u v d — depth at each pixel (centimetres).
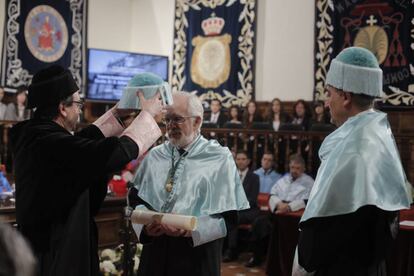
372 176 160
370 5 757
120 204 355
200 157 229
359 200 158
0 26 889
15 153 183
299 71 845
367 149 164
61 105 184
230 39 908
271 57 875
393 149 171
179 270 218
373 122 171
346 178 161
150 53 1048
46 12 944
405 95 721
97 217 347
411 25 721
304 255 166
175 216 203
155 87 196
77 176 169
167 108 227
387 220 164
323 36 803
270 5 878
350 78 173
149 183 233
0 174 375
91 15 1013
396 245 372
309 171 652
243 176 570
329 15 798
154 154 241
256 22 889
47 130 176
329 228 162
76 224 177
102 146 168
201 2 943
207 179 223
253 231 528
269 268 474
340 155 166
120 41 1063
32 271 70
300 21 846
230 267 525
